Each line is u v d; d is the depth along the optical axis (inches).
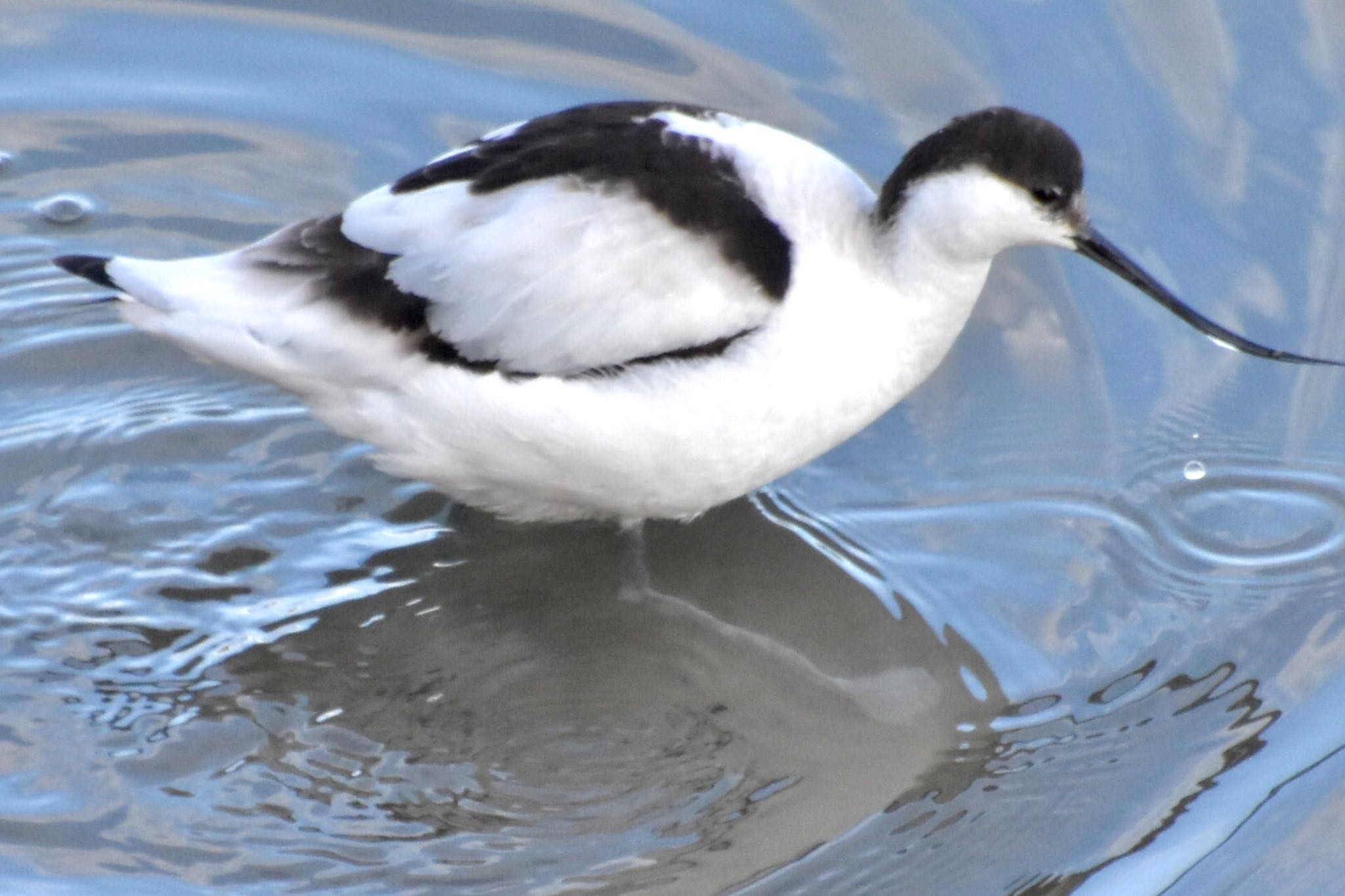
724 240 351.6
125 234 483.5
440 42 539.5
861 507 422.6
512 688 375.6
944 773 357.7
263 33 539.8
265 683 371.9
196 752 354.9
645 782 353.7
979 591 401.1
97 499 409.4
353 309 359.3
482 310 354.0
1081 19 538.9
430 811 344.8
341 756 356.2
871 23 541.6
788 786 353.7
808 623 393.7
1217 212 491.2
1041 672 382.3
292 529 408.5
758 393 358.3
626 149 358.9
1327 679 380.8
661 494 378.0
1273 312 469.1
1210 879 335.9
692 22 544.1
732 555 411.2
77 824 338.0
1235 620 394.3
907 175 368.2
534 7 544.1
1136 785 355.3
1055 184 367.6
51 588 388.8
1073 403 450.6
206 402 436.8
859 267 366.9
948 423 445.4
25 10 539.8
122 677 370.3
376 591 396.8
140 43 535.2
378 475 422.3
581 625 392.2
